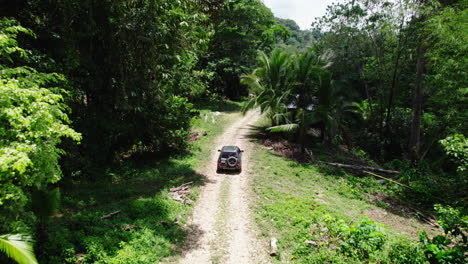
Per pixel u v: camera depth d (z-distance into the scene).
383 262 7.29
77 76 13.23
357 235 8.12
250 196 12.62
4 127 5.63
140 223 9.08
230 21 38.59
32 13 11.65
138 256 7.33
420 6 19.77
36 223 7.20
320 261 7.52
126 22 12.47
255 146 21.92
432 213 13.28
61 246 7.10
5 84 6.25
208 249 8.51
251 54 39.28
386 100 27.84
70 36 12.43
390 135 25.98
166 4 12.95
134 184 13.20
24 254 5.00
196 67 34.00
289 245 8.73
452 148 9.65
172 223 9.67
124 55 13.95
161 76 14.48
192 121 26.12
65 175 12.73
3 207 5.68
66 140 12.48
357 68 31.56
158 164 16.41
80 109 13.61
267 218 10.45
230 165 15.52
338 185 15.47
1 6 10.55
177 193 12.19
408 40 22.27
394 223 11.87
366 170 18.61
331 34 29.98
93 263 6.89
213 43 37.84
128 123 15.62
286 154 20.33
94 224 8.72
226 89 43.31
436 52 17.77
